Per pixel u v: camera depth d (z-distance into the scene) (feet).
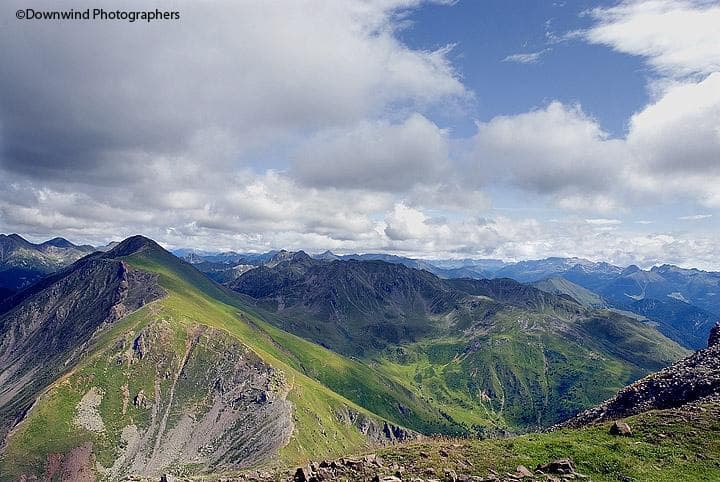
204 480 153.28
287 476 138.92
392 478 124.67
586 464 137.69
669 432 153.28
